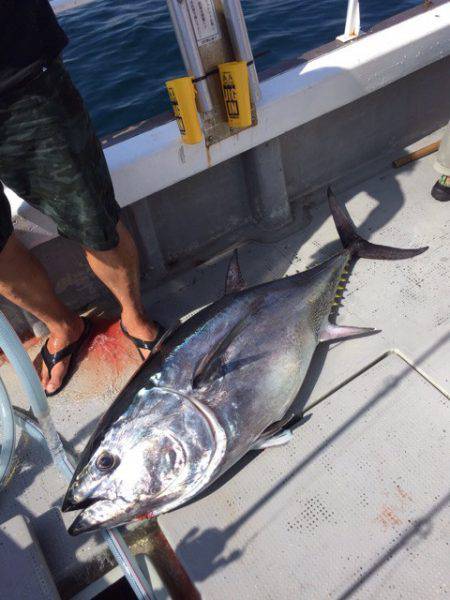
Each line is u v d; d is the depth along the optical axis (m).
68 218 1.71
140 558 1.62
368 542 1.55
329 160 2.81
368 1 6.07
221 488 1.73
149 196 2.38
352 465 1.72
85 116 1.61
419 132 3.04
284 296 2.02
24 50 1.37
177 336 1.88
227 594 1.51
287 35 5.50
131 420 1.63
